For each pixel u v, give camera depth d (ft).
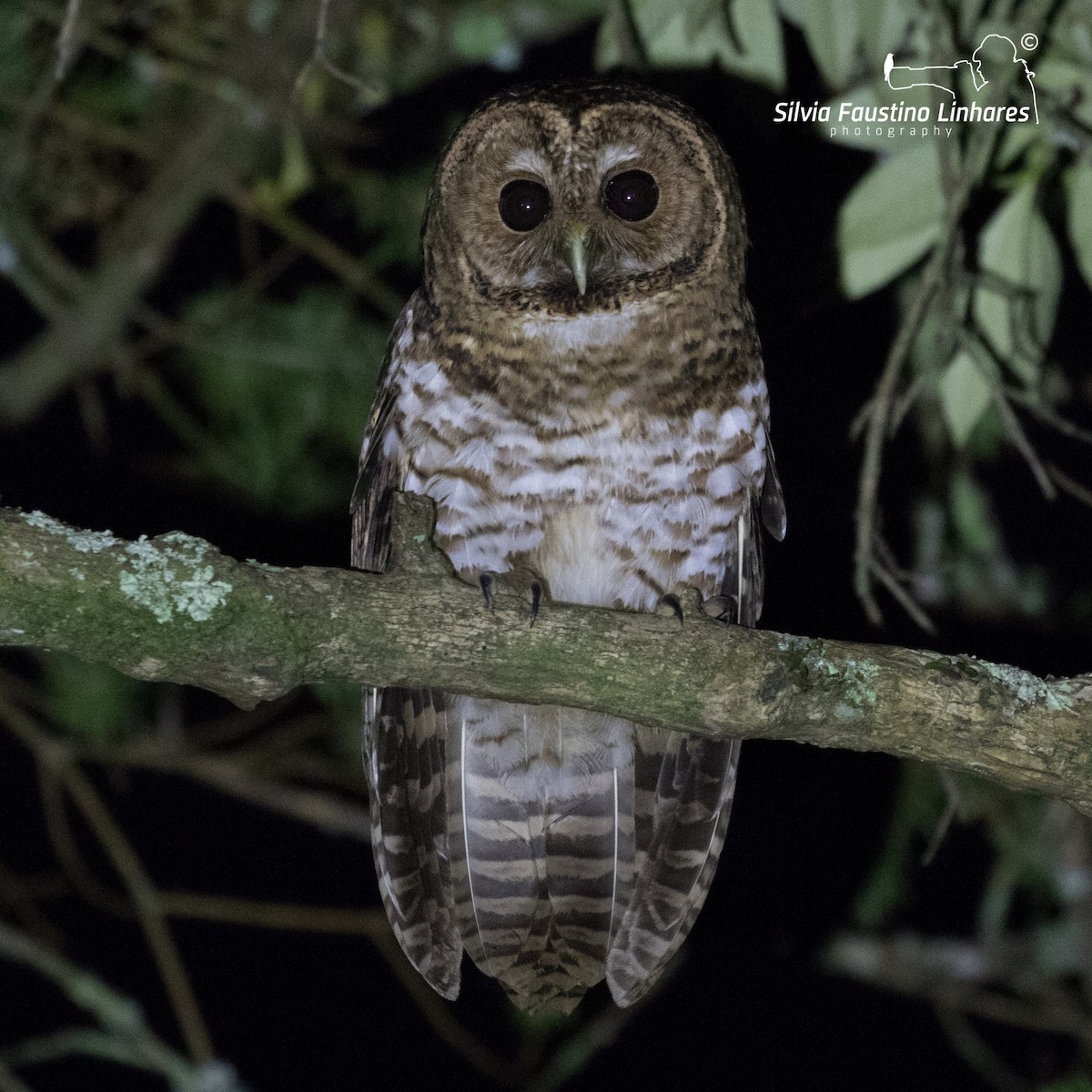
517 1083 41.06
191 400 41.50
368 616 18.99
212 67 38.14
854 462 38.91
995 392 25.70
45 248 36.91
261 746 39.75
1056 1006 38.81
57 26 36.65
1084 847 36.86
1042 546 40.04
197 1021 34.06
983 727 20.03
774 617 38.86
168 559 18.17
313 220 41.55
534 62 41.34
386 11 38.73
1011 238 28.07
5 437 36.73
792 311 35.83
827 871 42.22
